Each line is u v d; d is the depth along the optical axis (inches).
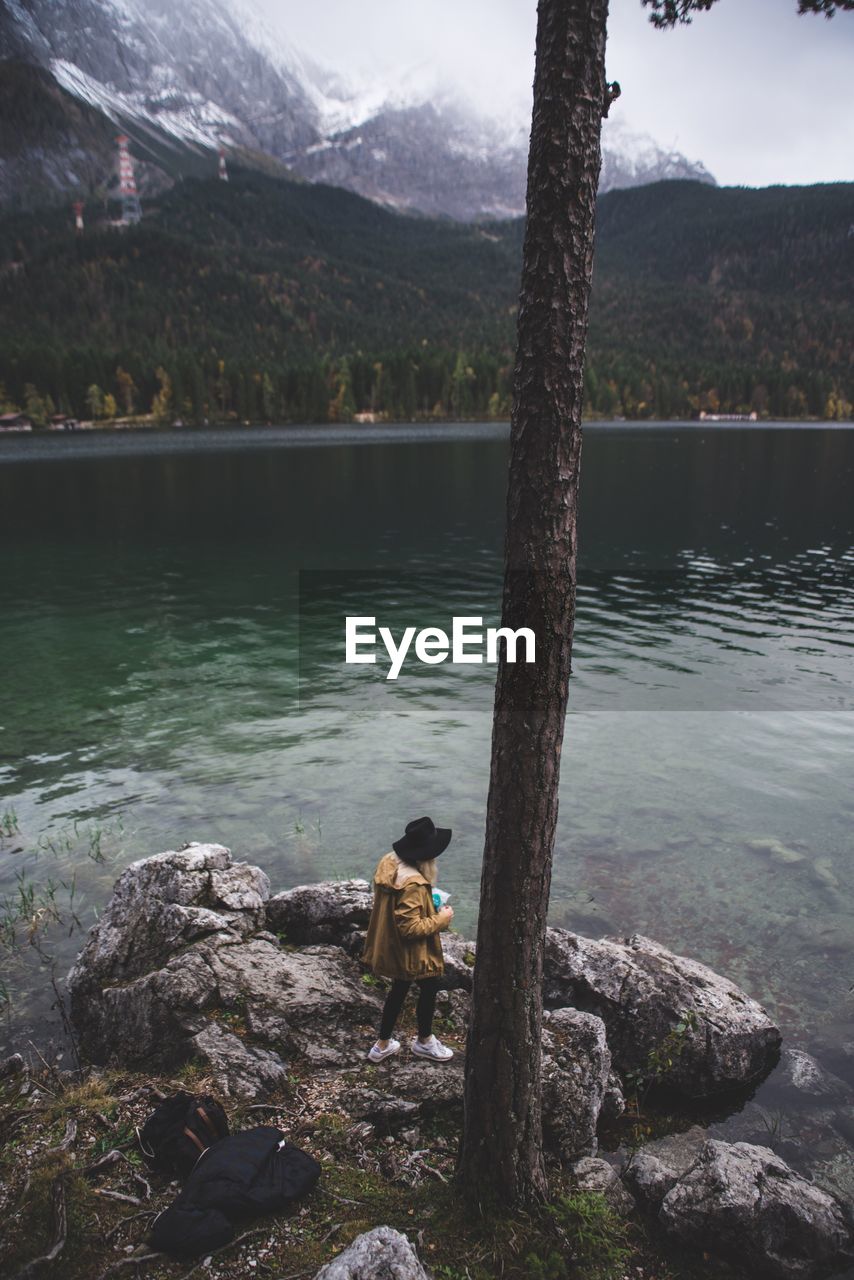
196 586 1053.2
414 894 201.3
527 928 148.3
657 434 6624.0
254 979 236.4
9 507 2042.3
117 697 588.4
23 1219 159.8
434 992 209.6
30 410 7632.9
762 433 6889.8
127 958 254.5
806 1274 161.2
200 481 2802.7
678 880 327.9
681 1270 161.2
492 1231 156.6
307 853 350.9
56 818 387.9
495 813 145.7
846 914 303.7
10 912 307.3
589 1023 215.0
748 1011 233.1
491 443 5324.8
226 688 613.0
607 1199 174.9
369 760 464.1
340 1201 165.6
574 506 135.7
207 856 292.2
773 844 358.9
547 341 128.5
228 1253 152.0
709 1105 217.9
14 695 593.0
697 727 518.3
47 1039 238.4
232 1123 187.5
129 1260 149.3
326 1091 200.5
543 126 125.4
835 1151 200.8
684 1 173.0
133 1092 199.9
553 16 123.0
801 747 483.5
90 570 1176.2
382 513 1948.8
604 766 452.8
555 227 125.7
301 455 4215.1
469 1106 160.7
